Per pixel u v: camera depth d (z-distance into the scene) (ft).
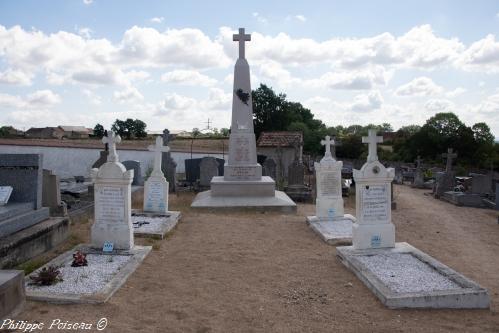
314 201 53.47
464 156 166.09
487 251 29.14
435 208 52.54
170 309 17.33
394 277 20.59
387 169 25.48
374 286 19.27
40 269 21.22
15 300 16.15
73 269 21.57
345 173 85.66
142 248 25.85
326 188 36.65
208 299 18.57
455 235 34.40
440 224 39.37
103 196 25.66
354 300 18.66
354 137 168.76
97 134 164.35
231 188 46.11
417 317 16.96
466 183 72.79
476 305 17.94
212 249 27.22
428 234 34.27
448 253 27.96
